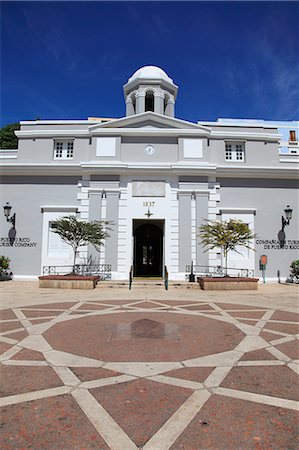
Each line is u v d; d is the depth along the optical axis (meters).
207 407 3.44
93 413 3.30
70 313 8.39
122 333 6.44
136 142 16.91
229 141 17.36
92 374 4.32
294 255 16.72
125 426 3.07
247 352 5.32
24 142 17.34
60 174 16.77
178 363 4.77
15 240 16.58
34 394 3.72
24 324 7.17
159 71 19.92
